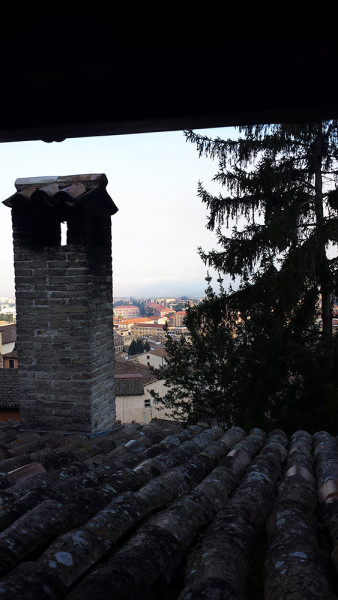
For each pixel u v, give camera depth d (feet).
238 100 2.47
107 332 16.29
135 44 2.40
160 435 14.58
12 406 42.65
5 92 2.60
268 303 33.58
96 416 15.38
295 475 8.78
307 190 36.70
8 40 2.42
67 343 15.05
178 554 5.66
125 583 4.58
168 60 2.43
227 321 37.65
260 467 9.66
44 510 6.47
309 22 2.27
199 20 2.29
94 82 2.53
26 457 11.06
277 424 34.73
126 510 6.70
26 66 2.50
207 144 36.81
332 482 8.40
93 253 15.35
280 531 6.05
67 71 2.50
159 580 5.06
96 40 2.39
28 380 15.43
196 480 9.36
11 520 6.73
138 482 8.83
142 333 469.98
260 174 35.60
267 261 35.81
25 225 15.12
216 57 2.40
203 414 40.52
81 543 5.44
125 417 112.68
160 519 6.45
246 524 6.52
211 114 2.53
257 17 2.26
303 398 34.68
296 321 35.99
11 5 2.27
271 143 35.88
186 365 42.11
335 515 6.86
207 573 4.86
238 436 13.65
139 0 2.23
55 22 2.34
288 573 4.71
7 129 2.70
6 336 136.36
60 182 15.42
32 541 5.81
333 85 2.40
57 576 4.74
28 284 15.21
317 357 34.24
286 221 32.89
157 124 2.65
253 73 2.42
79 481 8.68
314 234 31.99
